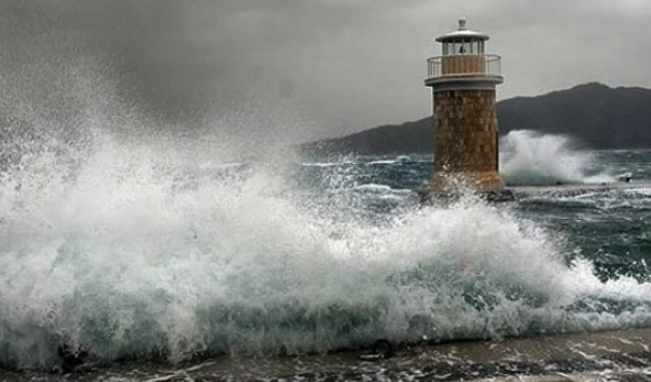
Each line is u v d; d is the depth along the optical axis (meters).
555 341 6.21
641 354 5.81
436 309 6.38
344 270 6.32
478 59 21.41
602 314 6.86
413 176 35.12
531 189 23.64
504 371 5.43
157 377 5.31
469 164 21.56
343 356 5.87
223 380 5.25
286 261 6.33
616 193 23.97
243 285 6.11
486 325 6.39
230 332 5.96
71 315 5.75
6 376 5.36
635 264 9.62
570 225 15.19
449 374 5.37
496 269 6.67
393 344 6.14
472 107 21.48
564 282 7.26
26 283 5.80
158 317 5.85
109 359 5.70
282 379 5.28
